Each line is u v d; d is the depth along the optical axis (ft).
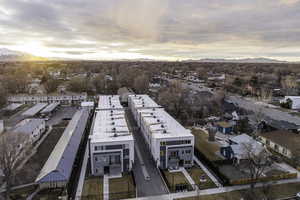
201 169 134.92
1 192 109.50
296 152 141.18
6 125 204.23
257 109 263.49
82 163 143.64
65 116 255.50
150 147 154.61
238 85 406.21
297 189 113.50
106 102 249.34
